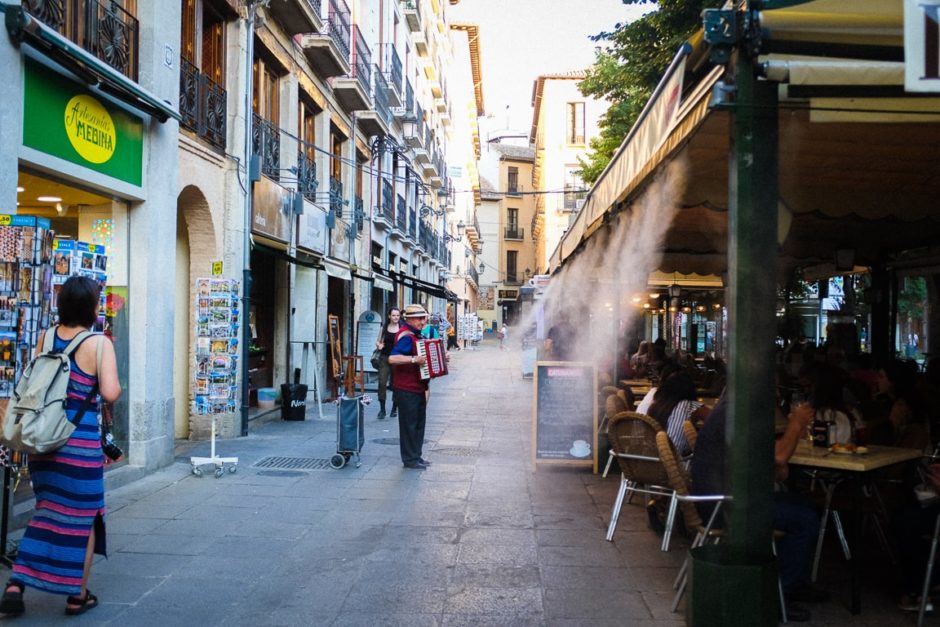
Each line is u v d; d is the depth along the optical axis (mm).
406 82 27750
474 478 8289
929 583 4371
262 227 12477
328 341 17266
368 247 22297
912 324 11406
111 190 7551
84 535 4414
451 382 22469
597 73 19844
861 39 3715
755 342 3891
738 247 3871
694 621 3971
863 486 5664
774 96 3820
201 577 5086
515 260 76625
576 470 8734
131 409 8203
